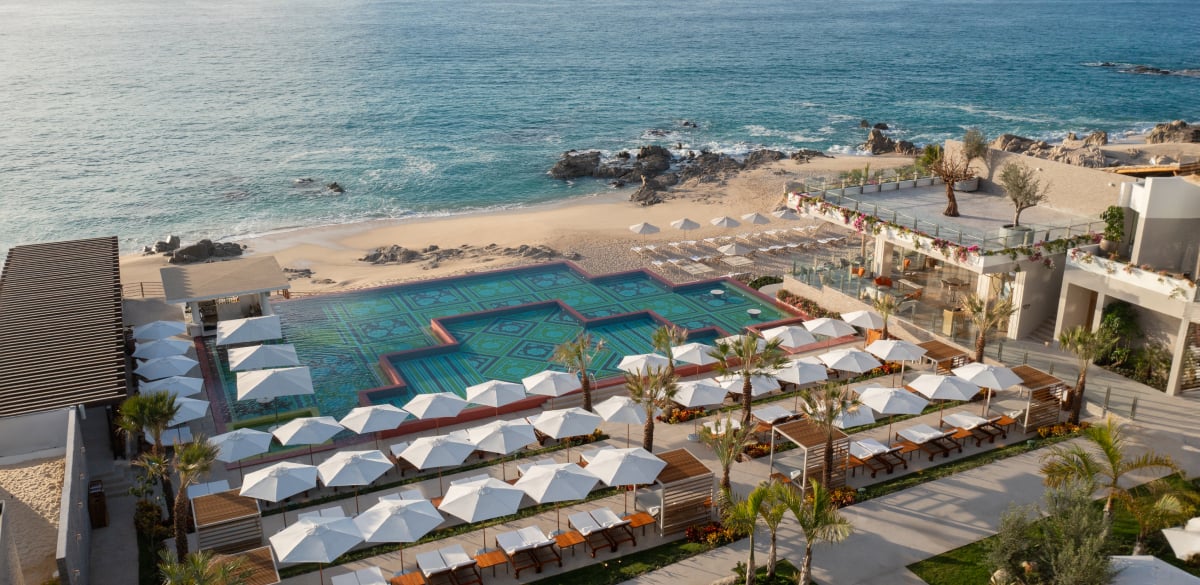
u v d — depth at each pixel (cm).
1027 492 2509
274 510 2523
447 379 3556
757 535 2334
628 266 5000
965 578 2117
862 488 2553
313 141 9512
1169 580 1770
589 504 2520
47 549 2205
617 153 8644
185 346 3406
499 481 2314
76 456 2308
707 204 6494
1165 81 13875
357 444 2959
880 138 8856
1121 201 3331
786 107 11612
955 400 3100
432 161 8531
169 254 5497
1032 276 3459
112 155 8762
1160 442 2744
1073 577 1772
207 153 8894
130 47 18162
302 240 5894
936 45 18738
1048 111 11456
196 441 2233
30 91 12612
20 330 3134
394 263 5247
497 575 2198
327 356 3791
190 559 1895
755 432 2852
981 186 4384
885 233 3750
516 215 6406
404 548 2312
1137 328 3297
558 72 14688
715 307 4344
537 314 4288
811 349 3697
